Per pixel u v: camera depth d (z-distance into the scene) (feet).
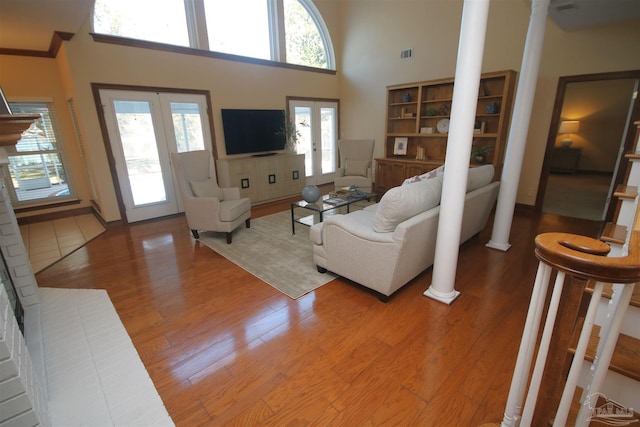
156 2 14.67
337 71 22.35
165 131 15.21
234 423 4.83
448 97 17.02
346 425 4.76
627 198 5.45
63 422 4.81
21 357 4.32
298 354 6.26
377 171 19.21
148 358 6.20
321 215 12.21
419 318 7.34
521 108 9.77
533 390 3.21
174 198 16.05
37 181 15.21
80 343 6.64
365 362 6.01
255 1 17.99
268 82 18.74
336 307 7.85
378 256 7.57
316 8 20.31
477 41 6.28
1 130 5.15
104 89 13.21
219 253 11.27
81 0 9.04
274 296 8.40
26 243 12.46
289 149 20.54
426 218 7.57
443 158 17.94
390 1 18.61
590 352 3.95
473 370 5.77
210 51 16.02
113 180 14.05
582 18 11.31
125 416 4.93
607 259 2.32
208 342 6.64
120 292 8.71
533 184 15.24
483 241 11.95
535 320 3.12
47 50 14.12
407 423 4.76
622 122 24.36
